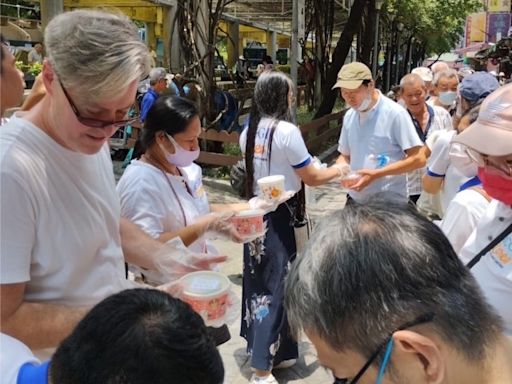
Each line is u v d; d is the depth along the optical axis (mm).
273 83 3283
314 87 18531
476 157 2090
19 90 2064
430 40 38875
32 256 1665
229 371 3668
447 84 6480
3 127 1691
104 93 1548
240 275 5195
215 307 1977
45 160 1659
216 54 9414
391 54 31188
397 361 1062
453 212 2316
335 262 1094
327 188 8781
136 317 1088
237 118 9664
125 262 2254
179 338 1064
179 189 2643
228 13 16375
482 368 1091
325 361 1157
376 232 1103
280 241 3318
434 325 1052
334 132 13195
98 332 1075
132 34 1598
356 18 13922
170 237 2502
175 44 10305
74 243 1730
